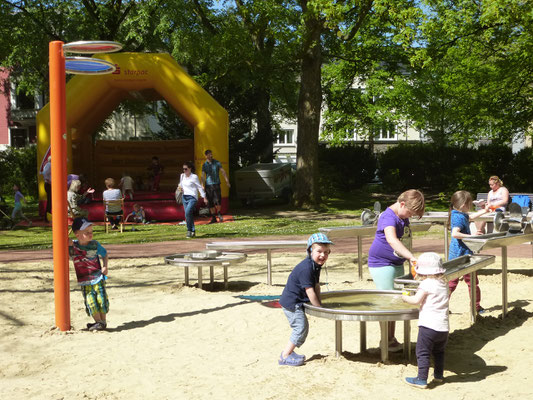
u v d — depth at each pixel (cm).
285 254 1393
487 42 2642
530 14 2052
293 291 591
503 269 759
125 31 2964
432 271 525
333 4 2250
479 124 3100
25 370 601
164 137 3669
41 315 845
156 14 2661
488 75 2772
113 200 1928
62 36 2988
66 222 763
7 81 4728
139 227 2061
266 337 707
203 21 2908
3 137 5744
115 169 3497
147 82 2305
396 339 648
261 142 3353
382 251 640
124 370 594
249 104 3275
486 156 3300
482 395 501
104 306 743
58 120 761
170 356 640
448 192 3309
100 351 664
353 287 954
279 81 2836
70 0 2998
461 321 748
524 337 666
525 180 3209
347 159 3925
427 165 3859
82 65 802
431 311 525
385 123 4697
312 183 2647
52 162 757
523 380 534
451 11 2306
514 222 774
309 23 2441
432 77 3706
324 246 582
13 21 2716
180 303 895
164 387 542
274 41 2867
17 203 2173
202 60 2731
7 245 1672
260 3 2389
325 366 581
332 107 3353
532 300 866
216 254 1005
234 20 2556
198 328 756
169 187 3362
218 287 1025
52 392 534
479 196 1716
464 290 945
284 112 4022
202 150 2312
